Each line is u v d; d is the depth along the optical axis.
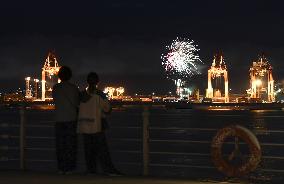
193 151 24.98
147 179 8.73
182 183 8.35
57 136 9.21
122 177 8.94
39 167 16.09
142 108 9.27
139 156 20.94
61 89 9.09
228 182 8.54
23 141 9.94
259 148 8.32
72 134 9.16
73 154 9.23
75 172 9.38
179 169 18.00
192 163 20.47
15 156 13.79
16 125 10.20
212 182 8.50
